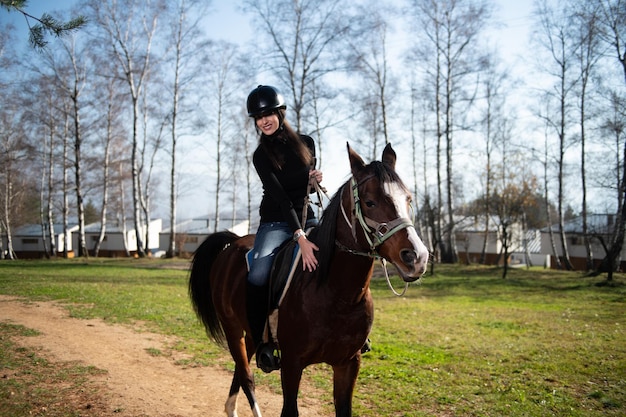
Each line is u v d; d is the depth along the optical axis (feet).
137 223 97.40
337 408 9.84
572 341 23.97
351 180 9.29
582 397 15.49
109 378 16.65
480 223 121.70
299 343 9.50
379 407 14.65
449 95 84.79
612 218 98.02
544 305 38.04
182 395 15.48
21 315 27.91
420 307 36.47
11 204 118.01
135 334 24.20
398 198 8.33
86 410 13.57
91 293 38.04
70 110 98.27
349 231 9.06
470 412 14.15
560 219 87.45
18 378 16.08
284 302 9.96
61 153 112.16
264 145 10.80
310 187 10.48
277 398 15.57
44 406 13.70
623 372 18.17
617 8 65.46
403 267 7.88
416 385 16.75
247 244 12.83
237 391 13.01
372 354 21.16
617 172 74.33
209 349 21.66
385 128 85.92
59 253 152.76
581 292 47.21
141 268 70.49
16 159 95.14
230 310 12.50
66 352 19.86
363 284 9.16
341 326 9.29
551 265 120.47
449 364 19.45
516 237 127.03
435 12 82.17
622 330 27.04
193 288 14.84
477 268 76.69
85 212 181.27
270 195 10.91
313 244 9.54
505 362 19.98
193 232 164.25
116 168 113.19
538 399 15.25
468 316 32.09
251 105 10.87
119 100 99.30
